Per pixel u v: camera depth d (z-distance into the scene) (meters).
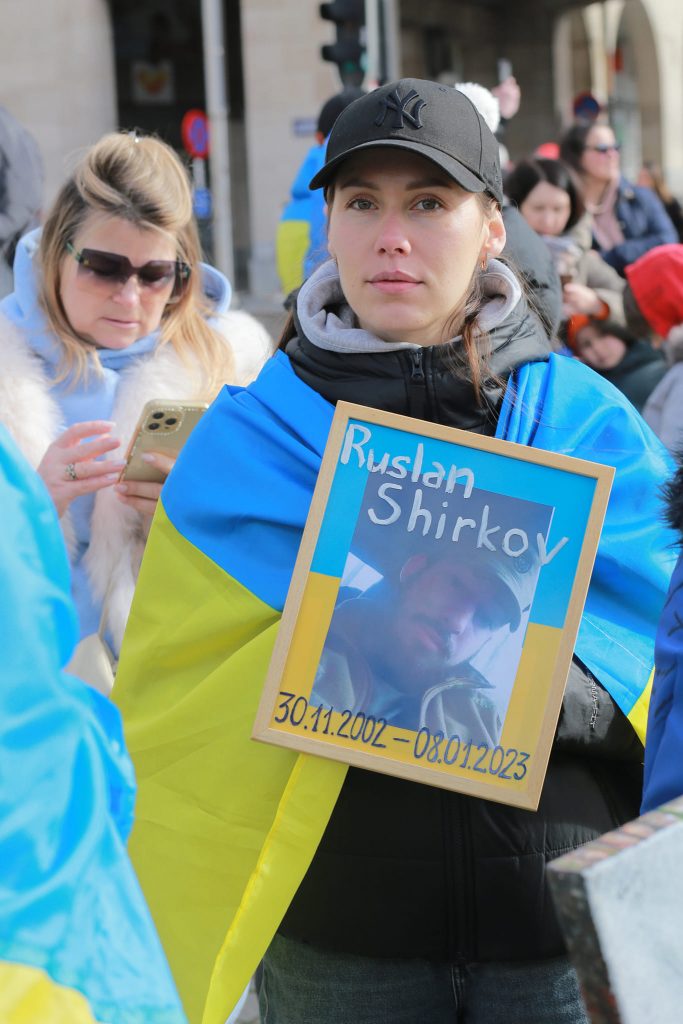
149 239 3.06
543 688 2.11
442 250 2.15
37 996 1.31
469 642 2.11
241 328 3.33
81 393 3.14
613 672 2.26
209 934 2.23
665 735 1.84
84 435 2.91
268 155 21.91
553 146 8.39
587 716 2.20
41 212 4.88
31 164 4.80
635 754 2.27
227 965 2.21
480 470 2.14
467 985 2.25
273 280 22.02
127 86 31.39
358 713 2.09
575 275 5.79
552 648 2.12
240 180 31.11
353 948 2.21
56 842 1.37
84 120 21.78
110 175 3.05
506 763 2.09
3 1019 1.29
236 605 2.30
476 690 2.10
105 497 3.04
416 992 2.22
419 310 2.17
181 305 3.21
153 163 3.10
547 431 2.30
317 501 2.11
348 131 2.15
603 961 1.23
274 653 2.09
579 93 29.84
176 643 2.34
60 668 1.41
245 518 2.31
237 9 30.64
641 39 30.47
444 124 2.13
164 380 3.13
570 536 2.13
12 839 1.32
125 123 31.52
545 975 2.22
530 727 2.10
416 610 2.11
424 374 2.21
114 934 1.41
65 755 1.38
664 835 1.30
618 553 2.33
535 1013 2.22
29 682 1.35
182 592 2.36
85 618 3.07
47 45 21.58
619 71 31.00
